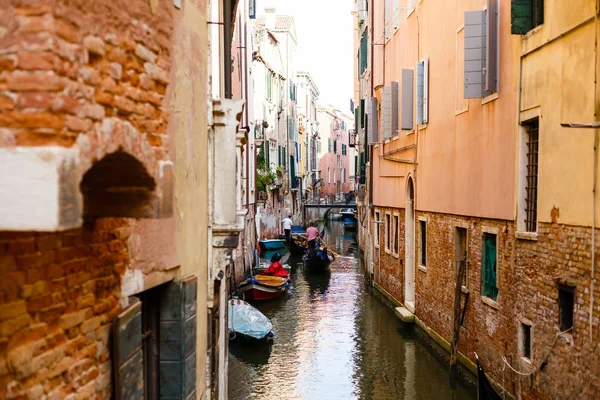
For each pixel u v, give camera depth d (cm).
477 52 1112
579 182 791
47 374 310
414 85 1702
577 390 787
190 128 511
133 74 329
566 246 826
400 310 1767
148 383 476
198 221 552
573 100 805
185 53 486
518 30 955
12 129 239
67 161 237
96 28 283
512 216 1013
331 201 6612
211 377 673
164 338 483
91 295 352
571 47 810
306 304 2127
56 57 245
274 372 1384
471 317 1223
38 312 303
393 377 1327
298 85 6234
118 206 329
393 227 1988
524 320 963
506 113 1041
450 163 1362
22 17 242
